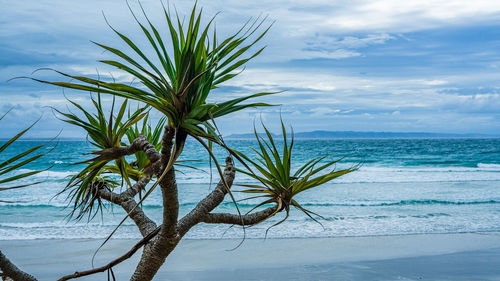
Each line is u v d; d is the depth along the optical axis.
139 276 1.96
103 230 12.76
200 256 9.52
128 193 2.50
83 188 2.54
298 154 51.16
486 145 67.75
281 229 12.59
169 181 1.77
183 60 1.67
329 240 11.15
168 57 1.79
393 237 11.48
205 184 23.64
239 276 7.97
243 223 2.23
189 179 25.58
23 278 1.91
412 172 30.48
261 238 11.41
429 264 8.73
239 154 2.28
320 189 22.16
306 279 7.75
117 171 2.74
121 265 8.84
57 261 9.27
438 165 37.81
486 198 18.75
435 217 14.45
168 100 1.75
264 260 9.15
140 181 2.59
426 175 28.42
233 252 9.89
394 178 26.83
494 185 23.55
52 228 13.05
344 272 8.20
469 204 17.33
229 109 1.80
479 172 30.66
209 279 7.78
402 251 9.90
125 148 1.96
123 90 1.61
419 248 10.19
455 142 81.38
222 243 10.83
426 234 11.83
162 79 1.56
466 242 10.78
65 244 10.98
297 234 11.90
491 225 13.01
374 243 10.76
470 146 64.81
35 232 12.46
